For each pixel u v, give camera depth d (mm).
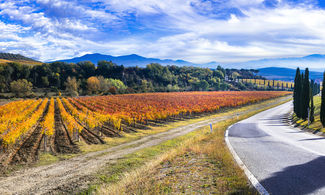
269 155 8391
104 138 23578
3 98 84562
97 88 124812
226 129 20641
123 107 55562
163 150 17031
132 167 12367
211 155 8602
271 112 48250
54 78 140500
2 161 14773
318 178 5285
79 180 10586
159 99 82625
